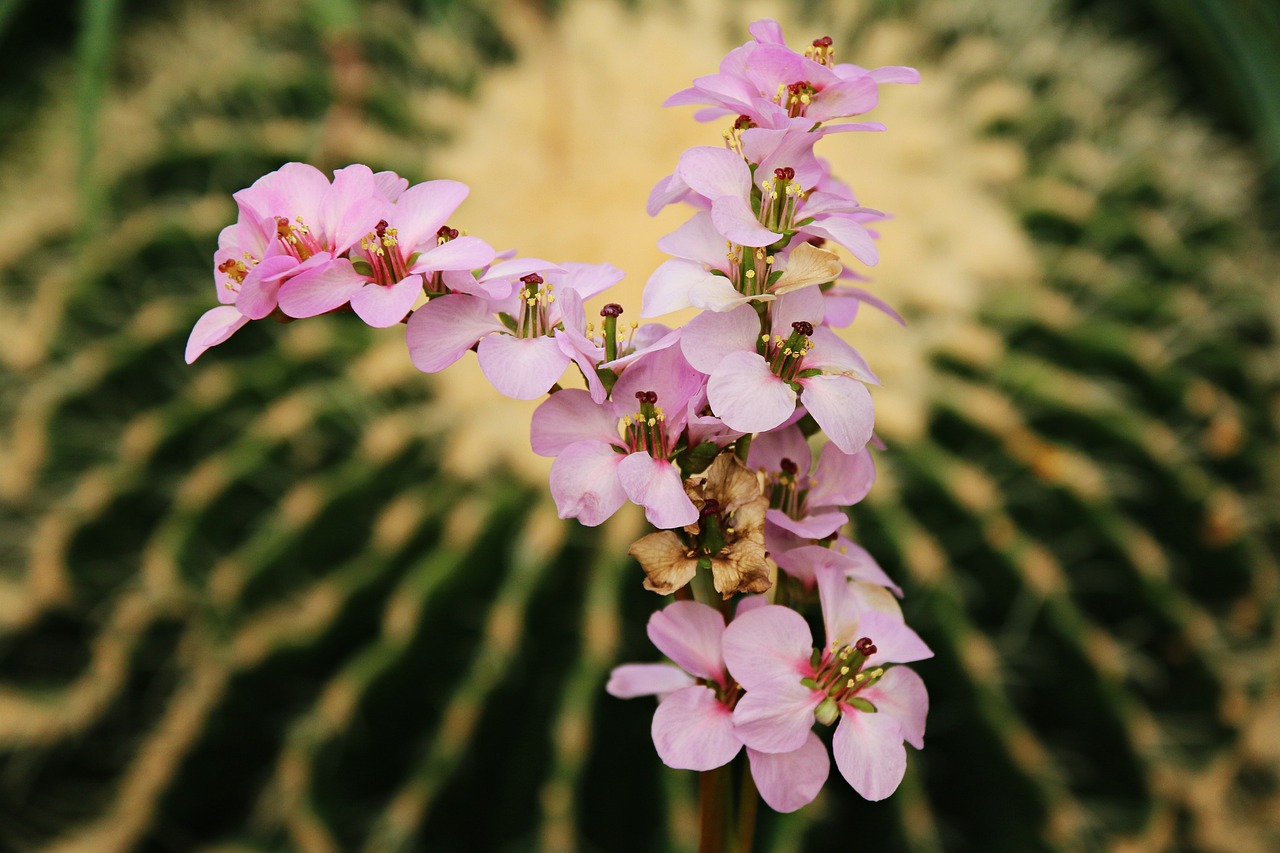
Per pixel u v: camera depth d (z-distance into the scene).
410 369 0.48
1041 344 0.51
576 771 0.42
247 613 0.46
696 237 0.22
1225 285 0.55
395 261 0.21
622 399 0.21
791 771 0.20
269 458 0.48
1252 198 0.63
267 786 0.47
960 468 0.45
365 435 0.47
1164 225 0.54
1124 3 0.69
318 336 0.48
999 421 0.46
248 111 0.56
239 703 0.46
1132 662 0.48
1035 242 0.54
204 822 0.49
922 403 0.47
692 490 0.21
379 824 0.44
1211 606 0.53
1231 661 0.49
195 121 0.56
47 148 0.61
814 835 0.46
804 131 0.21
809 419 0.23
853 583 0.23
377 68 0.59
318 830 0.44
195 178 0.56
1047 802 0.44
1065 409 0.48
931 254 0.51
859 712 0.21
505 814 0.47
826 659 0.21
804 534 0.21
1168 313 0.52
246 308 0.21
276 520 0.46
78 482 0.51
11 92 0.68
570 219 0.51
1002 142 0.56
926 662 0.47
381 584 0.46
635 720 0.46
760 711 0.20
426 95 0.57
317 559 0.47
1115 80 0.62
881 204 0.52
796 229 0.22
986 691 0.44
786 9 0.61
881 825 0.47
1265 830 0.50
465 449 0.46
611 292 0.49
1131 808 0.49
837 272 0.21
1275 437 0.54
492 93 0.56
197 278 0.53
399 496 0.47
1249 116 0.63
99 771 0.50
